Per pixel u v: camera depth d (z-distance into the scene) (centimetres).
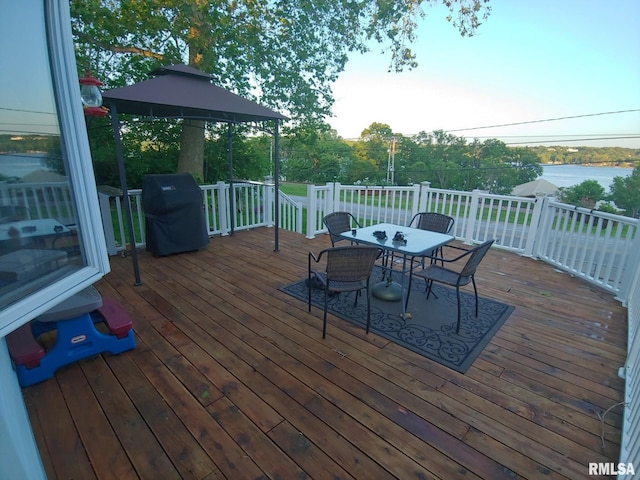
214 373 207
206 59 728
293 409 178
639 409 145
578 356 233
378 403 183
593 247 366
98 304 208
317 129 1003
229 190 556
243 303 306
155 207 420
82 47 691
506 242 751
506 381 205
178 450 151
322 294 328
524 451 154
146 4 638
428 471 143
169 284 347
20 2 102
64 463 144
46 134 112
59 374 204
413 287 352
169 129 837
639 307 244
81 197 124
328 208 575
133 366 213
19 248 105
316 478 138
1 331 94
